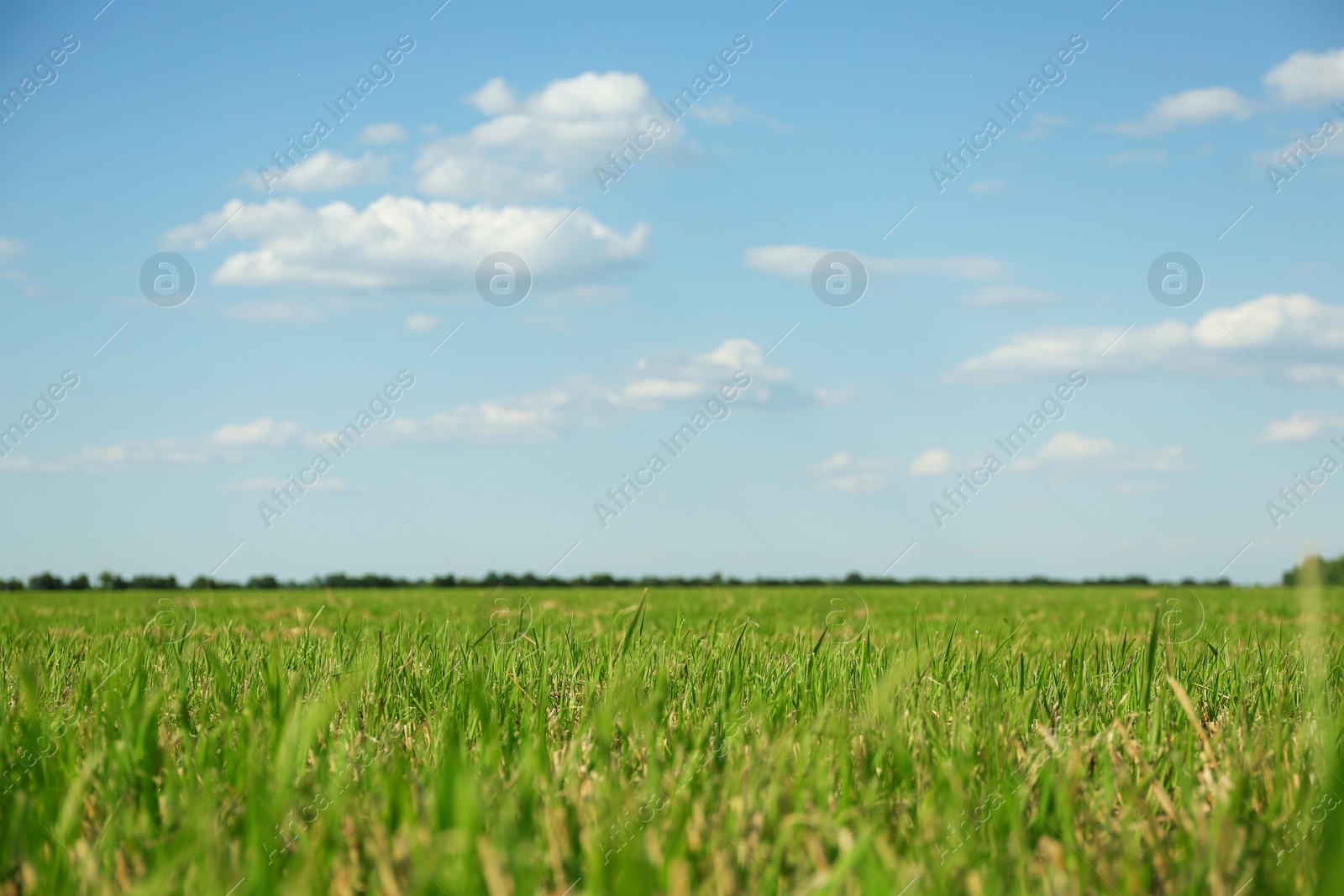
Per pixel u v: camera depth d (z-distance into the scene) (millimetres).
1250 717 3951
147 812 2459
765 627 10578
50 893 2023
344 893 1938
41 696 4086
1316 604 2051
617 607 15539
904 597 25688
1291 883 2098
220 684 3482
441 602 17031
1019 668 4930
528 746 3008
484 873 1879
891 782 2846
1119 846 2285
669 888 1904
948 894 1919
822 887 1841
